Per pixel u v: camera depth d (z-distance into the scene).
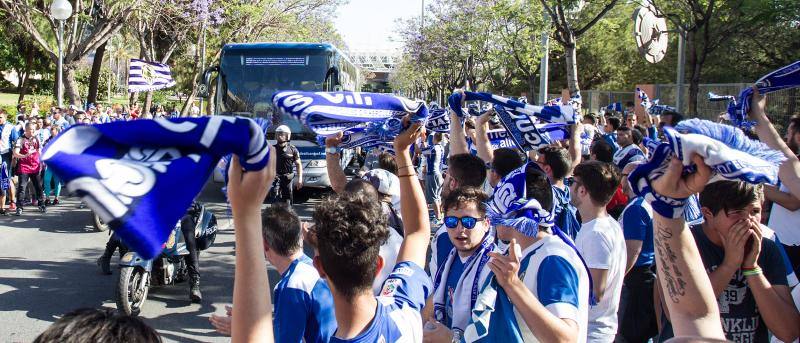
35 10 21.33
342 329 2.12
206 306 7.04
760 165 1.70
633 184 1.98
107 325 1.57
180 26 27.06
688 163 1.77
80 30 23.16
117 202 1.19
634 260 4.23
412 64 41.56
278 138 10.57
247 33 30.28
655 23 13.34
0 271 8.25
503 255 2.69
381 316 2.15
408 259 2.54
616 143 9.02
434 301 3.53
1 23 30.22
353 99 2.46
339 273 2.08
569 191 4.32
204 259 9.12
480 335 2.69
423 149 12.00
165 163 1.27
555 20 15.78
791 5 16.77
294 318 2.83
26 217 12.29
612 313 3.57
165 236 1.22
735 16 18.97
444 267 3.55
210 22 26.95
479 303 2.72
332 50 14.30
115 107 27.73
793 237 5.36
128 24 25.05
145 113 28.12
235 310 1.60
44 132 14.18
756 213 2.75
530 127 4.96
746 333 3.06
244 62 14.20
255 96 14.15
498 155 5.08
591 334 3.52
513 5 22.08
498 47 29.06
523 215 2.80
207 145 1.31
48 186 13.48
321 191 16.41
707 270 2.95
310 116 2.42
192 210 7.24
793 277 3.04
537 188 3.04
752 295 3.05
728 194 2.73
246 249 1.54
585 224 3.72
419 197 2.66
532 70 31.36
